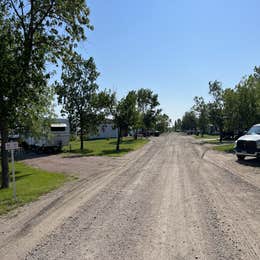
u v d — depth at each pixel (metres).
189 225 5.42
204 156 18.48
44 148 26.70
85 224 5.65
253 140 14.98
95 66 28.31
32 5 10.29
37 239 4.94
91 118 28.28
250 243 4.54
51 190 9.22
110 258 4.12
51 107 19.58
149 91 58.00
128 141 41.88
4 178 10.46
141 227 5.37
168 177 10.84
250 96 24.66
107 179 10.93
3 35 9.82
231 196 7.61
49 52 10.98
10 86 9.78
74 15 10.64
